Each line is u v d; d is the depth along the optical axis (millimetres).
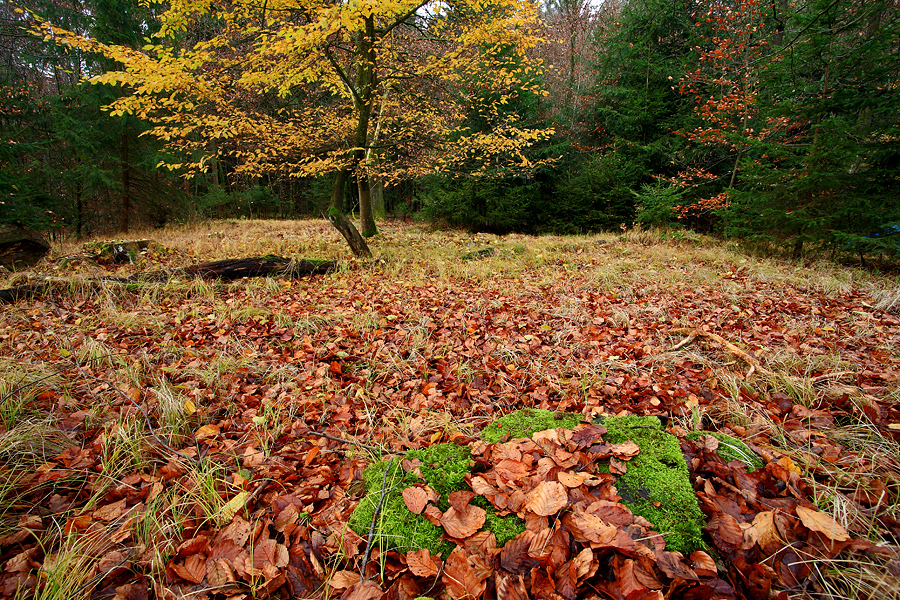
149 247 7258
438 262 6684
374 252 7570
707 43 10484
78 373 2777
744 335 3434
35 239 6270
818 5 5914
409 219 16938
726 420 2182
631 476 1523
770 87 7207
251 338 3703
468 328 3809
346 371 3072
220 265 5684
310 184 20484
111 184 10172
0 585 1288
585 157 12977
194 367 2990
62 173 10266
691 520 1326
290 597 1247
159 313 4270
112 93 9836
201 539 1429
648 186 10148
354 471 1862
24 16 12539
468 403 2564
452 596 1142
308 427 2330
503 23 5949
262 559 1344
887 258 6223
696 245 8477
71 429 2143
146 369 2961
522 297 4980
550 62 18688
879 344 3146
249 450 2066
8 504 1580
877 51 5910
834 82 6504
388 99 9312
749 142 7152
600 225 11336
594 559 1162
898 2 6035
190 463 1928
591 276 5664
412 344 3484
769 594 1138
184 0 5586
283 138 7504
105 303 4453
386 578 1270
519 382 2820
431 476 1607
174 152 11656
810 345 3174
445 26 6934
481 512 1383
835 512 1355
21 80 11953
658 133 11328
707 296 4711
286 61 5828
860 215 6105
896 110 6121
